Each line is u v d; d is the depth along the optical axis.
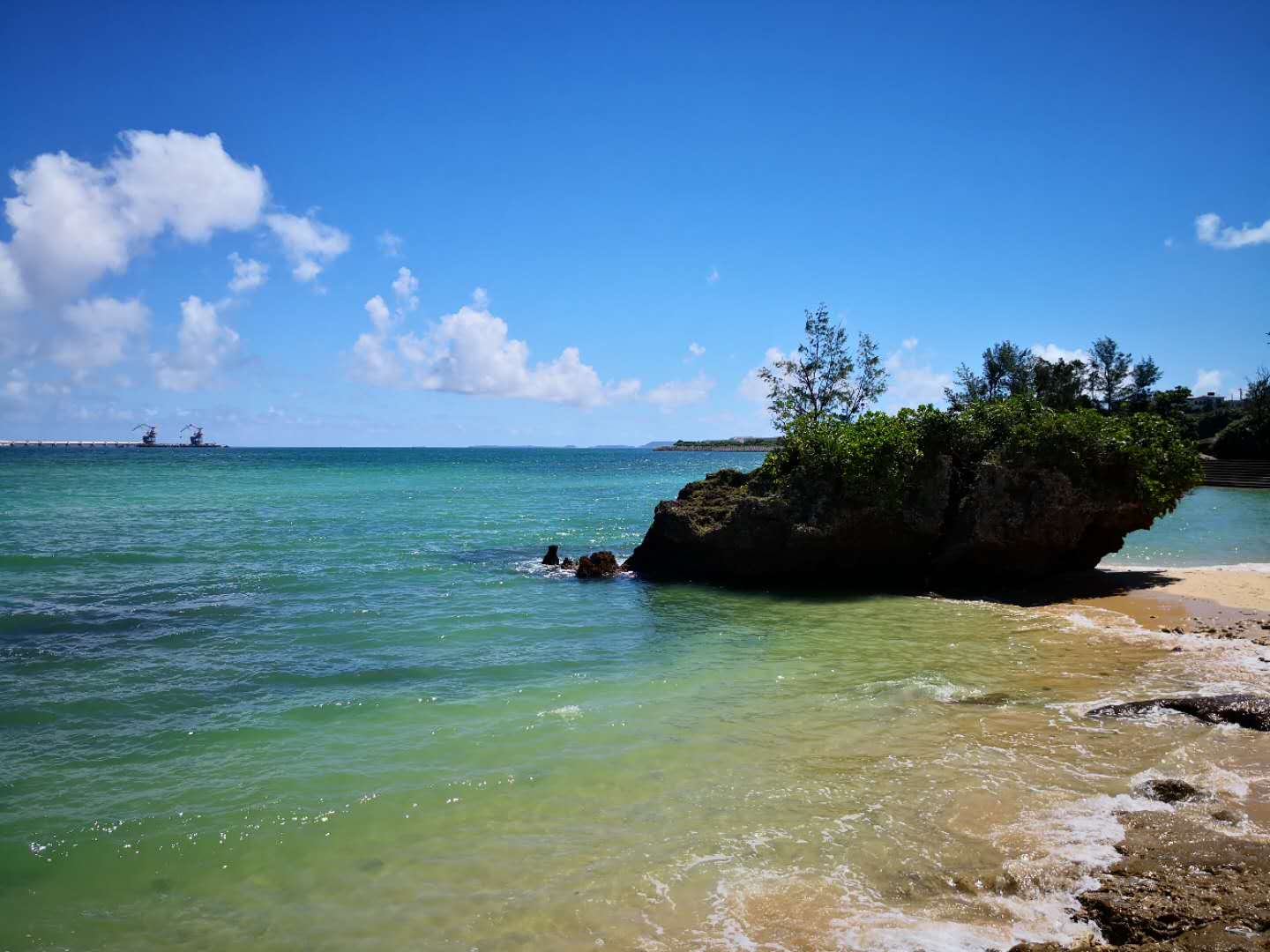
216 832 7.19
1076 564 21.00
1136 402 77.88
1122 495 19.67
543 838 7.05
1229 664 12.20
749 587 20.28
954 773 8.19
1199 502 46.00
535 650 13.73
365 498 50.16
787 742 9.20
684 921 5.77
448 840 7.05
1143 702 10.01
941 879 6.22
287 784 8.20
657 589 19.97
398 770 8.51
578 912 5.92
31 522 34.00
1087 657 12.88
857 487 19.45
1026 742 9.03
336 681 11.83
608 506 46.47
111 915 6.01
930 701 10.61
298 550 26.09
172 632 14.88
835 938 5.51
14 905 6.12
